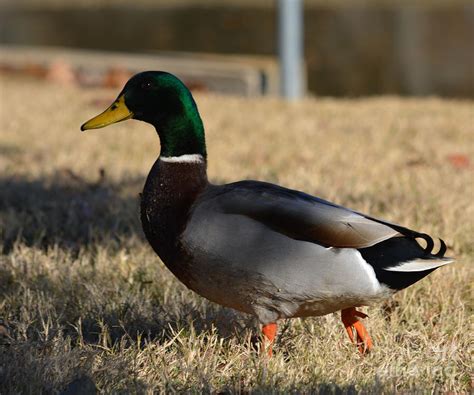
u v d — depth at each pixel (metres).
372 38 52.06
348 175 15.91
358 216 7.40
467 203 13.34
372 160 17.36
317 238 7.27
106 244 11.77
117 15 67.62
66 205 13.54
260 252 7.34
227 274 7.48
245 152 18.19
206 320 8.99
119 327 8.98
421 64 42.81
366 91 35.69
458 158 17.34
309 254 7.29
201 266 7.56
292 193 7.69
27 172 16.14
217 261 7.46
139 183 15.16
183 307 9.32
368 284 7.31
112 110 8.28
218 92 31.11
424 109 24.94
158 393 7.38
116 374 7.57
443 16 62.31
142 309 9.28
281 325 8.96
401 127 21.53
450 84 37.31
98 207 13.42
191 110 8.06
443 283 9.87
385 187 14.80
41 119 22.88
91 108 25.14
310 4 71.56
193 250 7.56
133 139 20.06
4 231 12.36
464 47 48.56
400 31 55.22
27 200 14.02
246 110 24.59
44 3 79.12
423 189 14.56
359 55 45.84
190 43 52.19
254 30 57.53
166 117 8.06
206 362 7.89
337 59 44.28
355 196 14.08
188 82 31.66
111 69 32.72
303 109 24.98
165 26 60.59
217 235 7.43
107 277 10.39
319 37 52.12
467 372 7.90
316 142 19.50
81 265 10.74
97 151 18.52
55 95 27.91
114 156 17.89
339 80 38.41
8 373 7.47
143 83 8.16
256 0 76.50
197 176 7.95
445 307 9.44
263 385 7.39
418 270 7.24
